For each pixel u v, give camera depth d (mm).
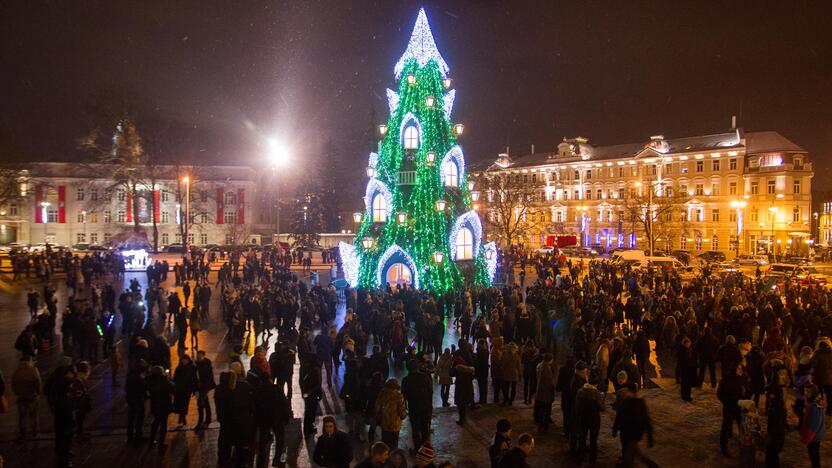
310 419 14320
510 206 85625
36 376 14102
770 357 16266
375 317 23359
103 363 21656
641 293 31453
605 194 103500
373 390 13234
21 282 43531
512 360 16703
